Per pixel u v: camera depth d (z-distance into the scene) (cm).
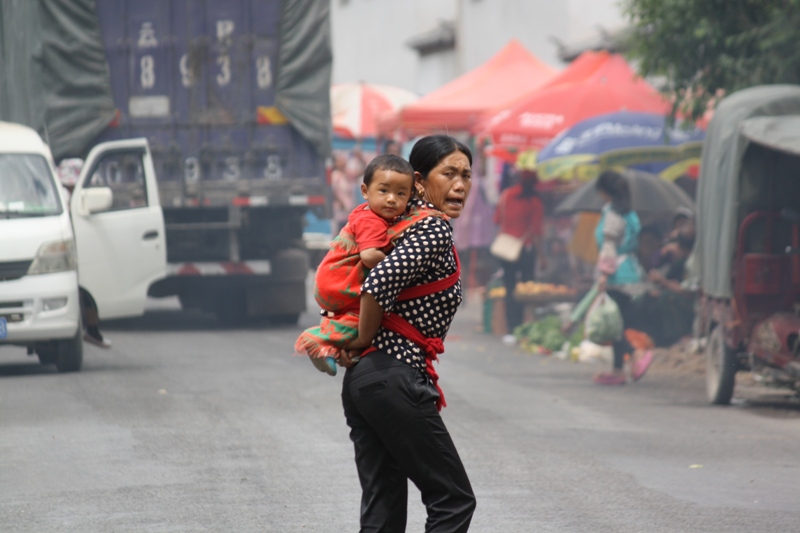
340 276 659
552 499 1006
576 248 2611
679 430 1423
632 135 2458
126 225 2047
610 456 1225
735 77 2152
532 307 2636
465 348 2412
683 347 2180
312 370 1898
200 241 2594
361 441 690
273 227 2659
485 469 1138
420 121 3109
